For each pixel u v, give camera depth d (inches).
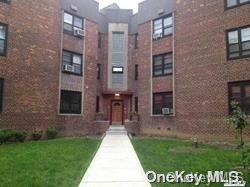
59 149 475.8
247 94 565.3
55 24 731.4
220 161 371.2
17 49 622.2
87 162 358.0
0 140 549.6
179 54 719.7
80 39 817.5
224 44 611.8
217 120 610.2
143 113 826.2
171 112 746.2
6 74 596.7
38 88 670.5
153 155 423.5
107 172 305.1
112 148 500.1
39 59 676.7
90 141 612.7
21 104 625.3
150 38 830.5
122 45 1001.5
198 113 654.5
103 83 984.3
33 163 344.5
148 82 821.2
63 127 742.5
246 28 579.5
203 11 665.0
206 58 647.1
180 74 712.4
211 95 628.7
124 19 1012.5
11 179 266.5
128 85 982.4
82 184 255.3
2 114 584.7
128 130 825.5
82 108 807.1
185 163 355.6
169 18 783.7
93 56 860.0
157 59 805.9
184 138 684.1
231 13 605.9
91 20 861.8
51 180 264.4
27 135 630.5
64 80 756.6
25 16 644.1
